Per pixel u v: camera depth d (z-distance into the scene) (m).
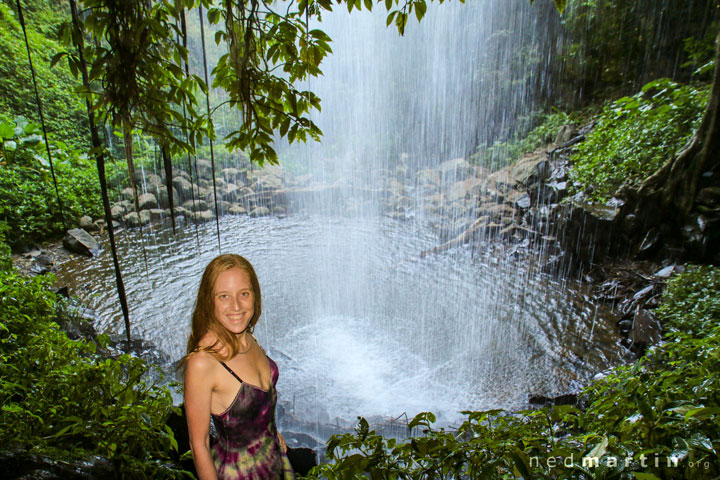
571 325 8.11
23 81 14.05
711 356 2.58
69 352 3.75
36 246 10.92
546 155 13.81
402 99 21.69
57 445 2.54
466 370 6.96
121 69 2.48
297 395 6.39
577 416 2.31
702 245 8.21
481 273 10.89
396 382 6.74
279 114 2.97
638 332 7.00
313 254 12.57
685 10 13.09
